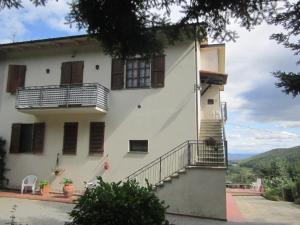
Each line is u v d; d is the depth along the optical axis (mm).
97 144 16062
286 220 13117
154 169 15008
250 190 28750
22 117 17703
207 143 14383
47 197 15039
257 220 12844
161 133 15180
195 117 14844
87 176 15930
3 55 18719
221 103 19281
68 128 16672
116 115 16000
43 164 16797
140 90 15836
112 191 5789
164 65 15617
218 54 18250
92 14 5277
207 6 5207
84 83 16656
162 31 5730
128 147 15562
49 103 15773
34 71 17906
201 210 12336
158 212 5691
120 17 5273
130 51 5895
